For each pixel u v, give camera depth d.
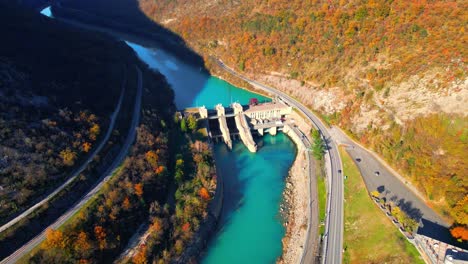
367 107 144.38
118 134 131.88
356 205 112.75
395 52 146.25
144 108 157.88
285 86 194.00
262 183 138.75
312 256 98.81
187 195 116.12
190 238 104.94
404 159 121.38
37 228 92.50
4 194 92.56
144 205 109.00
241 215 122.94
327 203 115.44
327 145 144.62
